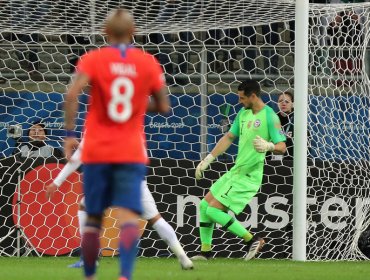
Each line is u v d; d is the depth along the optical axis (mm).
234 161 41094
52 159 39656
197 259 37781
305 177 38750
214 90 45656
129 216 19609
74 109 19594
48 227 39469
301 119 38625
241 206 37375
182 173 40188
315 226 40469
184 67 46000
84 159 19594
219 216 37219
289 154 42594
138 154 19562
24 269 30031
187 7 41969
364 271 31469
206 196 37625
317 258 40344
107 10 42375
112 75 19609
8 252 39281
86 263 20297
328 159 41000
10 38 45969
